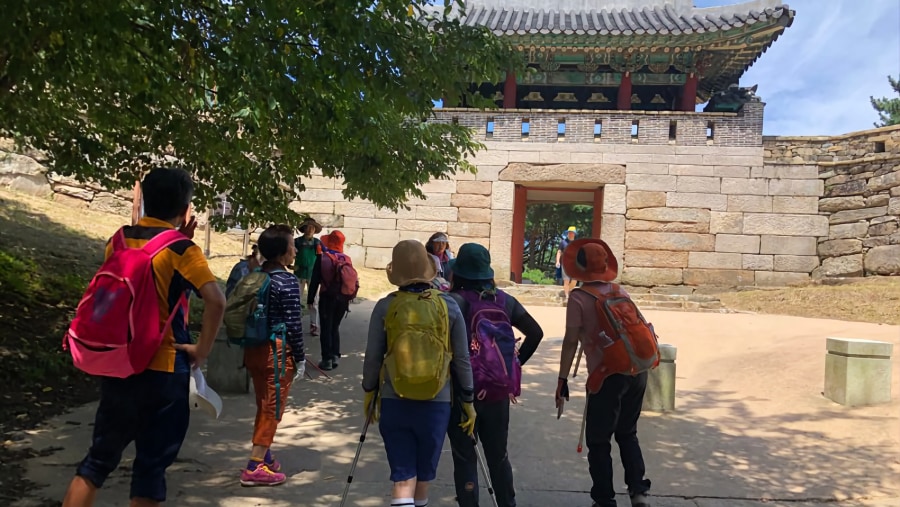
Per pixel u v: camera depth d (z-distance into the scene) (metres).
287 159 8.27
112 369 2.67
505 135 19.06
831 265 17.69
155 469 2.81
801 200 18.02
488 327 3.49
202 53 5.07
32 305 8.13
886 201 16.95
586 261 4.00
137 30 5.04
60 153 8.16
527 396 7.06
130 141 8.19
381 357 3.29
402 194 9.12
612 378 3.81
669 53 19.14
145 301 2.73
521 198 19.38
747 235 18.16
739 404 6.89
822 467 4.90
